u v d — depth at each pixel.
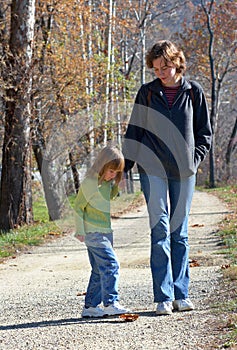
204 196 33.22
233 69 53.97
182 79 7.06
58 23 25.61
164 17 48.69
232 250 11.88
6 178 20.19
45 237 16.77
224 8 52.06
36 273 11.49
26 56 19.95
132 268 11.14
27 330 6.67
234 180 52.19
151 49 7.02
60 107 23.62
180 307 7.07
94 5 33.19
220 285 8.52
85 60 25.23
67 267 12.09
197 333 6.02
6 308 8.13
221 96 61.88
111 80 27.38
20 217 20.19
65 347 5.85
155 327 6.37
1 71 19.75
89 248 7.04
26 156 20.33
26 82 20.00
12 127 20.09
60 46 24.38
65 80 23.56
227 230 15.11
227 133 64.56
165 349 5.58
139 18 42.28
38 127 22.81
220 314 6.70
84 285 9.77
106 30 33.56
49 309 7.87
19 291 9.52
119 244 11.22
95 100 26.33
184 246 7.11
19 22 19.83
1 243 15.62
